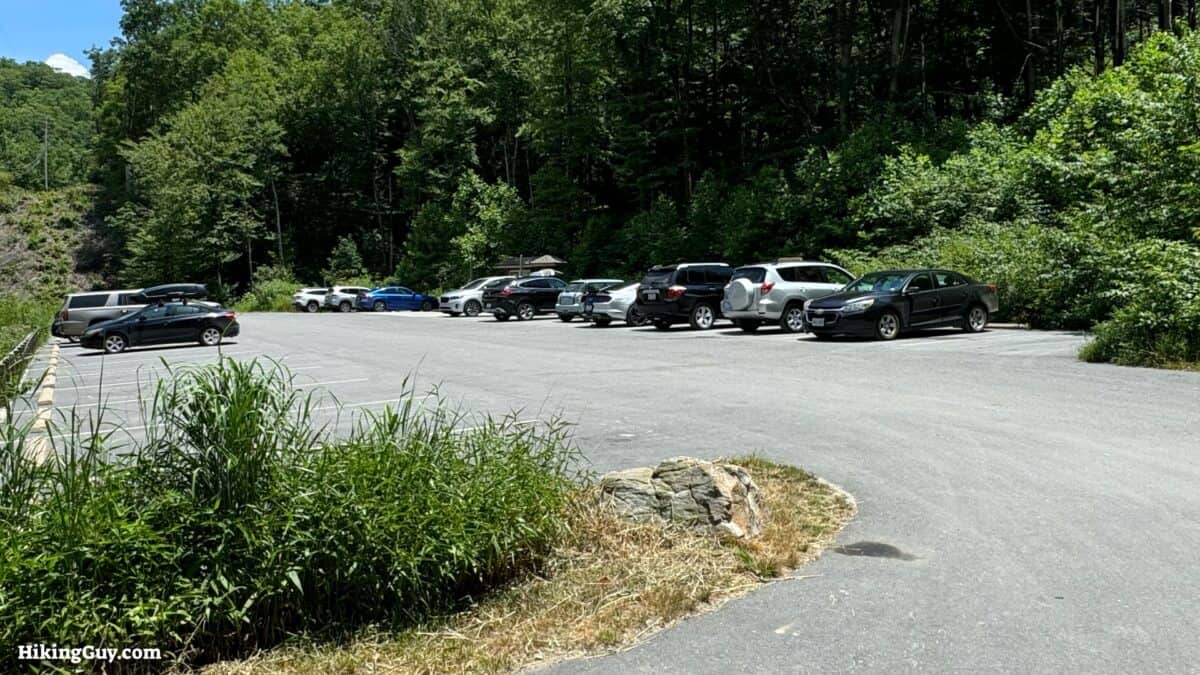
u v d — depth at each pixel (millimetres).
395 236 66562
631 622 3688
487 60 55000
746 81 41375
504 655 3398
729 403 9602
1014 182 24203
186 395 3564
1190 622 3557
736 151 43625
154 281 58844
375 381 12906
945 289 17688
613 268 40125
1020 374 11172
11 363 13539
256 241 62906
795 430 7895
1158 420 7816
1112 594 3881
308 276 62781
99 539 3166
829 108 41500
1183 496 5391
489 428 4891
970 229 23266
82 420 3674
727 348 16500
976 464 6402
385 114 64375
